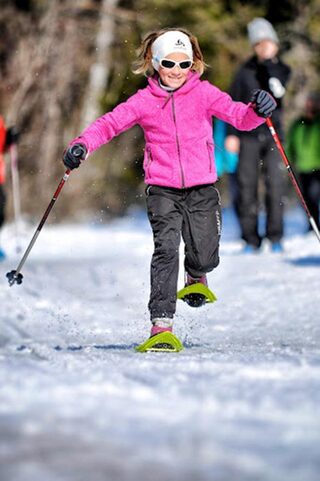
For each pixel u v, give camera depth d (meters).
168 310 10.58
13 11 46.62
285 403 6.38
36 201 45.22
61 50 47.66
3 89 45.84
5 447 5.32
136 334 12.84
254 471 4.85
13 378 7.26
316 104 29.36
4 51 46.38
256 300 15.81
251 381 7.25
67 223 45.81
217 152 25.80
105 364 8.27
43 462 5.04
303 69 51.16
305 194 29.69
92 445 5.34
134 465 4.97
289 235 32.53
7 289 16.61
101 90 50.50
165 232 10.87
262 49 23.47
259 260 21.70
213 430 5.68
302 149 29.45
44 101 46.75
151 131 11.16
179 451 5.22
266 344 11.39
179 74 11.04
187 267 11.33
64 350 10.07
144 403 6.41
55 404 6.36
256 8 51.12
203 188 11.06
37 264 22.41
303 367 7.95
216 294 16.61
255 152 24.02
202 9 49.91
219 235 11.12
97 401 6.46
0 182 26.16
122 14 49.78
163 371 7.79
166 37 11.04
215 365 8.18
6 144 25.86
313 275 18.58
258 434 5.58
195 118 11.11
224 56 50.97
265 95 10.79
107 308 15.31
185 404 6.37
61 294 16.61
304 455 5.13
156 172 11.06
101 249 27.62
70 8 48.06
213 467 4.93
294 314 14.38
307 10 51.88
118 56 51.00
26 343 11.98
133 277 19.75
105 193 49.47
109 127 11.00
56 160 46.41
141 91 11.20
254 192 24.19
